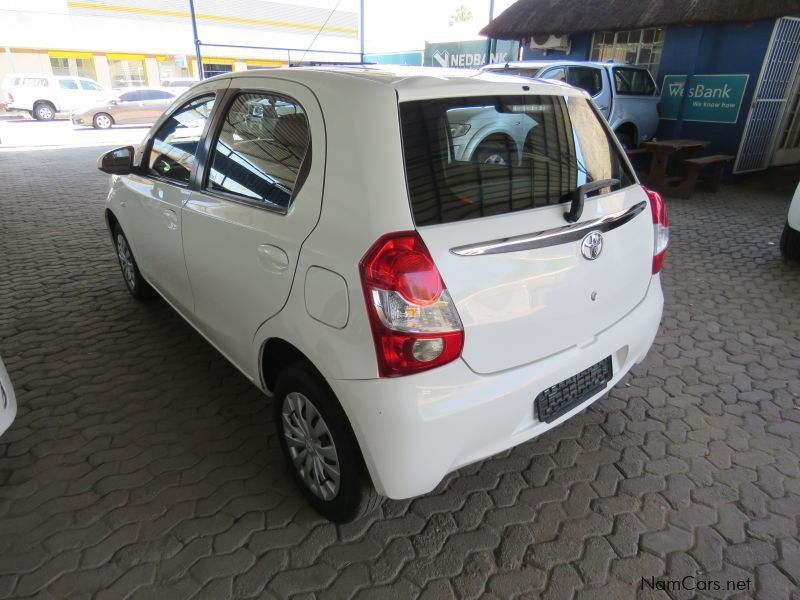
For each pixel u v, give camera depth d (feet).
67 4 83.87
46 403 9.93
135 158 11.60
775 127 30.89
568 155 7.19
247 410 9.84
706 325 13.15
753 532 7.23
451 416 5.77
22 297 14.58
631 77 30.73
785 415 9.68
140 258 12.25
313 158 6.42
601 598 6.35
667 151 27.02
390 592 6.42
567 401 6.98
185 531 7.23
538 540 7.13
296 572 6.66
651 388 10.52
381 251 5.52
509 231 6.02
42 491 7.87
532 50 38.68
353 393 5.83
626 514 7.54
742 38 28.40
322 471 7.07
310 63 9.11
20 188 28.89
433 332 5.58
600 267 6.95
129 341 12.23
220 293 8.34
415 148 5.89
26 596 6.29
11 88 70.23
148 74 92.43
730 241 19.84
